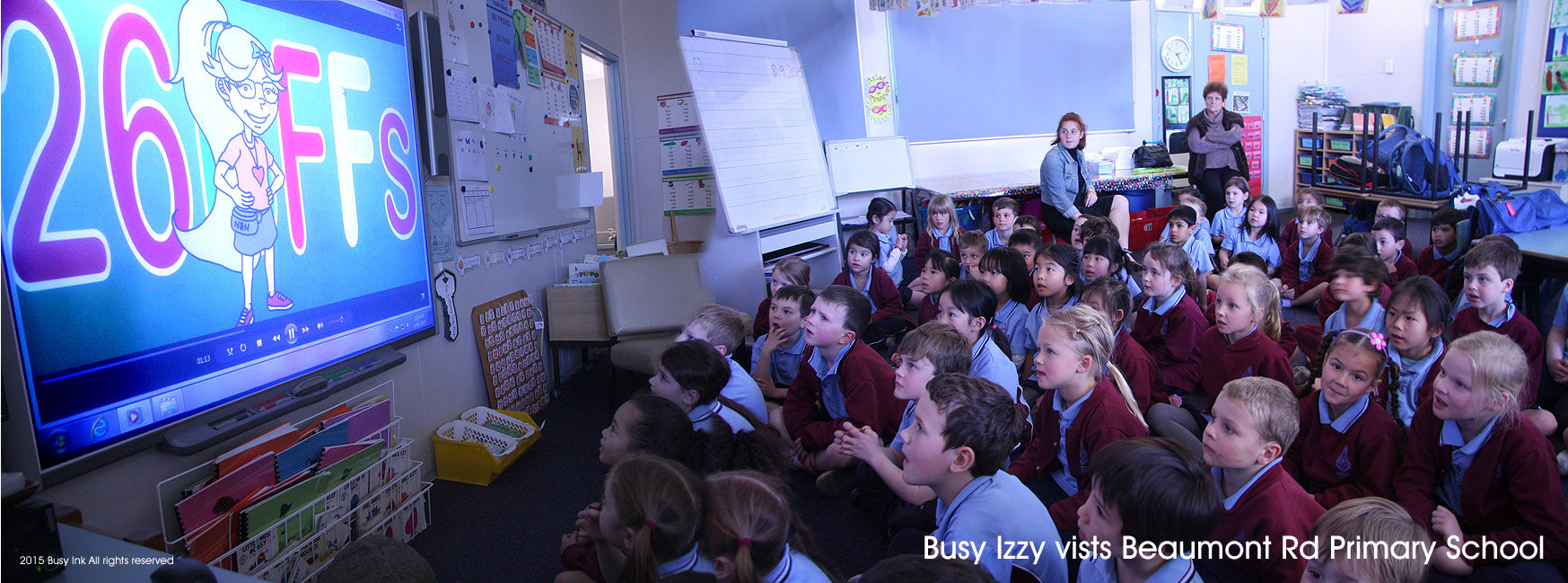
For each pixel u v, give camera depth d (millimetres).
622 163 5684
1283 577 1581
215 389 1895
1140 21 7508
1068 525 1904
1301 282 4852
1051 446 2146
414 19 2754
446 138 2930
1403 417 2361
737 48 4602
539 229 3801
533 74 3852
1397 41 8188
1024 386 2982
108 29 1632
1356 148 7852
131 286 1687
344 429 2213
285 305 2100
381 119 2486
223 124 1902
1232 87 8188
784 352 3143
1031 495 1560
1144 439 1351
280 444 2010
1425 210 7027
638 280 3676
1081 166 5934
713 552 1315
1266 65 8344
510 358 3420
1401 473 1908
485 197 3279
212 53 1869
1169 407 2488
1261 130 8391
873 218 4953
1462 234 4090
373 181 2451
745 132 4441
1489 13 7430
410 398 2729
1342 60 8672
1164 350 3172
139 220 1700
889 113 6730
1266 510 1597
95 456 1622
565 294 3764
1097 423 1950
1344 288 2889
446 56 2961
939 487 1598
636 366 3453
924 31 6750
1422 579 1237
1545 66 7023
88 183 1599
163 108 1751
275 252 2061
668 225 5676
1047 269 3084
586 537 1913
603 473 2898
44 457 1532
